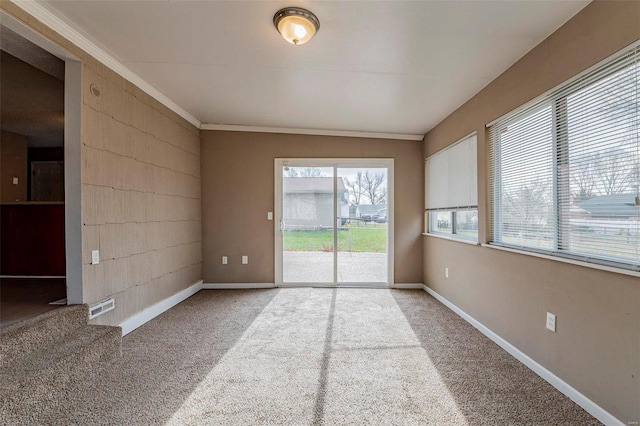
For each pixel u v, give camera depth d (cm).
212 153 454
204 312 348
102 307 255
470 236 339
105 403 184
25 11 191
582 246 190
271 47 241
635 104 159
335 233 469
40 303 246
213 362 234
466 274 326
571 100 199
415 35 220
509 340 252
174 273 376
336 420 171
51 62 246
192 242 424
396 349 257
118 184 275
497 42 226
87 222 240
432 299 404
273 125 448
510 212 263
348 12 196
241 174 457
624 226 165
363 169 470
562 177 206
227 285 457
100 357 216
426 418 172
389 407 182
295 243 468
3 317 212
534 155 233
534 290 223
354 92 321
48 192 583
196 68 276
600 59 174
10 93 335
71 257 235
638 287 153
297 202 468
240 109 381
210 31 220
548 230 217
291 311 353
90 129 243
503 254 261
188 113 399
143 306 314
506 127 270
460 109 351
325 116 400
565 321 196
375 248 473
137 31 221
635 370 154
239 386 202
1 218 384
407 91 316
